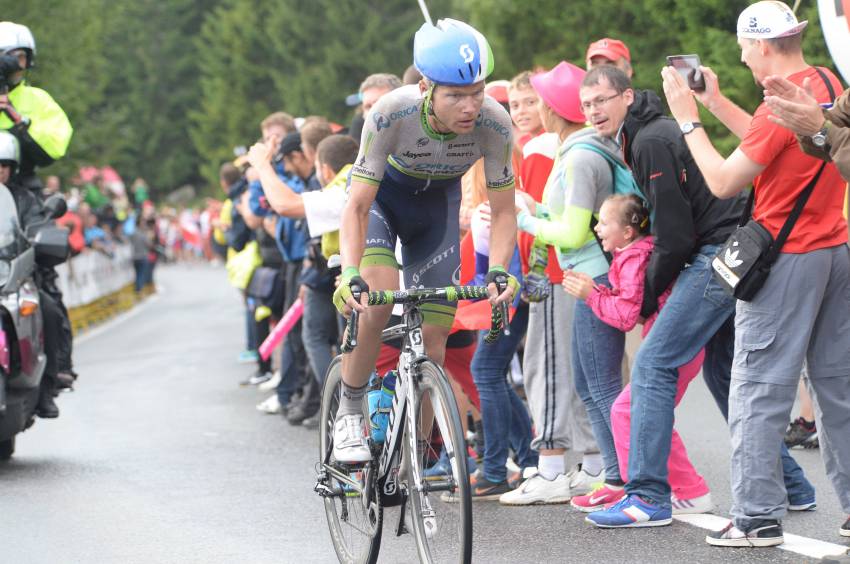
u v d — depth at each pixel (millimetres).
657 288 8852
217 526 9617
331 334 13945
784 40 7805
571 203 9367
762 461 8109
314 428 14703
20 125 12930
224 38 92500
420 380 7203
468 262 10438
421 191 7750
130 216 47125
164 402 17500
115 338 30188
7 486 11336
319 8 82438
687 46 23922
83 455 13047
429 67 6887
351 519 8164
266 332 18797
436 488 6934
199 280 60469
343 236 7352
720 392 9516
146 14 116000
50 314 12672
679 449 9312
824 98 7754
